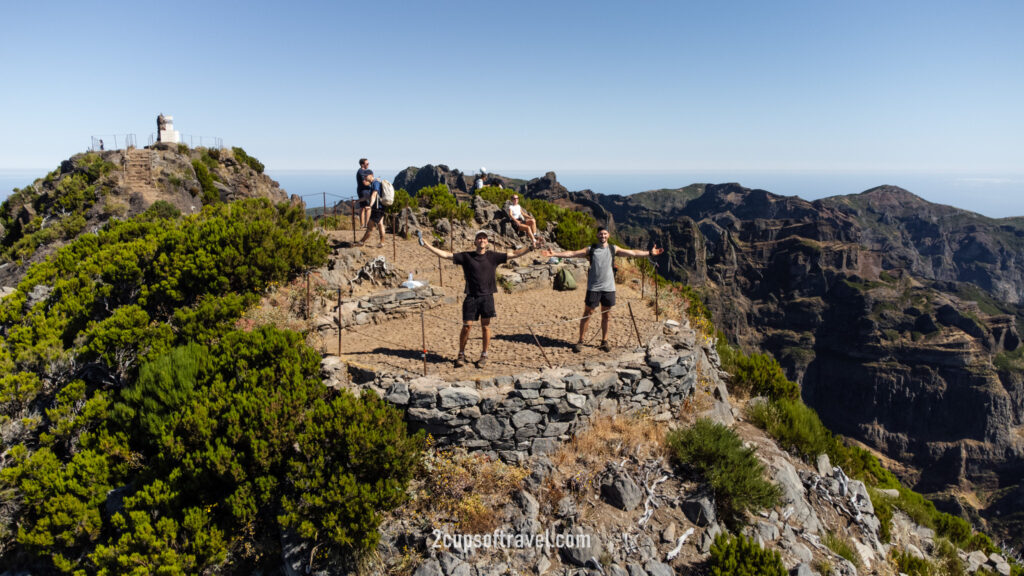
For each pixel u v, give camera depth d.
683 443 10.58
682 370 11.77
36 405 13.53
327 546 8.45
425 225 24.41
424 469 9.27
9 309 17.50
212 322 13.52
